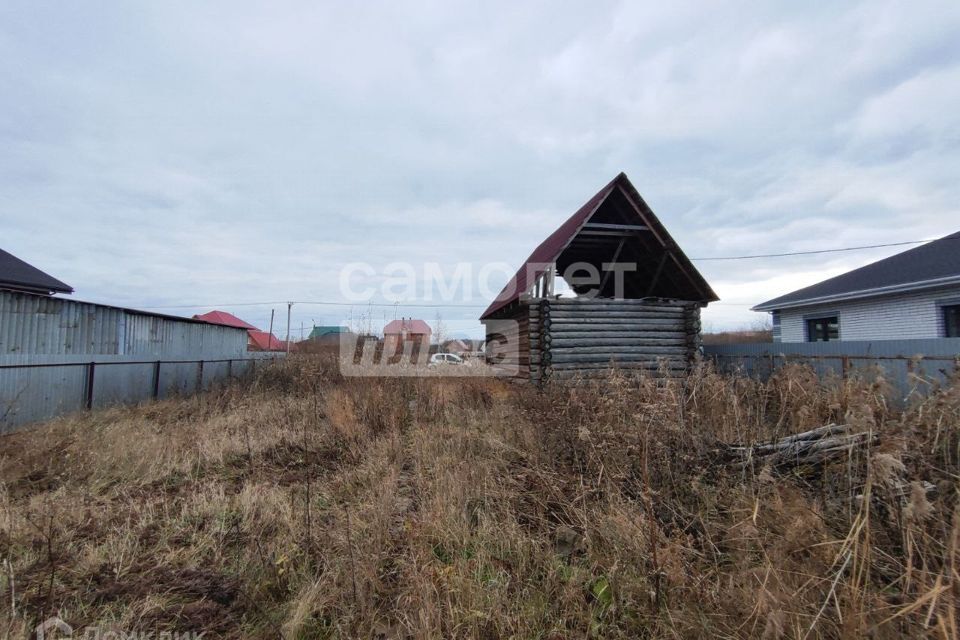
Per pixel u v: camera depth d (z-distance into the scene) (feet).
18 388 24.56
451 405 24.07
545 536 10.06
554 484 11.81
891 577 7.11
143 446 17.88
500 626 7.17
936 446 8.86
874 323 40.09
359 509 11.84
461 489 12.09
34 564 9.19
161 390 36.96
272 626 7.58
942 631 5.40
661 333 32.91
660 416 12.63
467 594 7.78
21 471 15.40
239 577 8.92
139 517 11.68
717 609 6.91
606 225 30.78
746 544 7.97
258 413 25.79
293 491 13.34
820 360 26.03
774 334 52.54
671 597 7.47
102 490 14.40
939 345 22.57
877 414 10.00
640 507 10.18
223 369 47.09
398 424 20.93
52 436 19.94
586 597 8.23
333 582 8.49
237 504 12.41
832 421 14.24
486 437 17.70
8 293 25.70
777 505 8.62
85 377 29.35
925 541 6.61
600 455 12.15
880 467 7.30
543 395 19.79
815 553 7.39
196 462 17.11
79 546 10.16
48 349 27.89
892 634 5.83
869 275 43.39
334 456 18.03
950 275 33.17
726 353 35.73
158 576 8.83
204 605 8.00
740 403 16.35
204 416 26.37
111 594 8.20
